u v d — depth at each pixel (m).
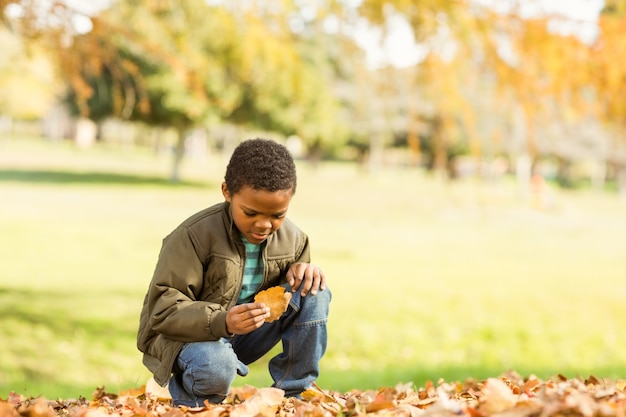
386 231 27.75
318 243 23.62
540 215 33.69
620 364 9.05
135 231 24.73
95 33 7.09
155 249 21.23
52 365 9.12
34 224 24.77
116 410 3.05
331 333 11.69
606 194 53.12
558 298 15.17
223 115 35.12
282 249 3.10
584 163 69.62
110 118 35.94
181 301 2.90
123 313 12.64
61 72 7.50
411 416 2.59
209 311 2.85
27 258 18.50
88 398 5.31
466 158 45.88
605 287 16.73
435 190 44.50
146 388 3.85
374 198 39.62
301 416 2.60
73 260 18.66
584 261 21.50
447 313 13.49
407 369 7.33
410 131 7.12
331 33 6.64
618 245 25.72
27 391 5.83
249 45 7.04
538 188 35.62
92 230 24.30
